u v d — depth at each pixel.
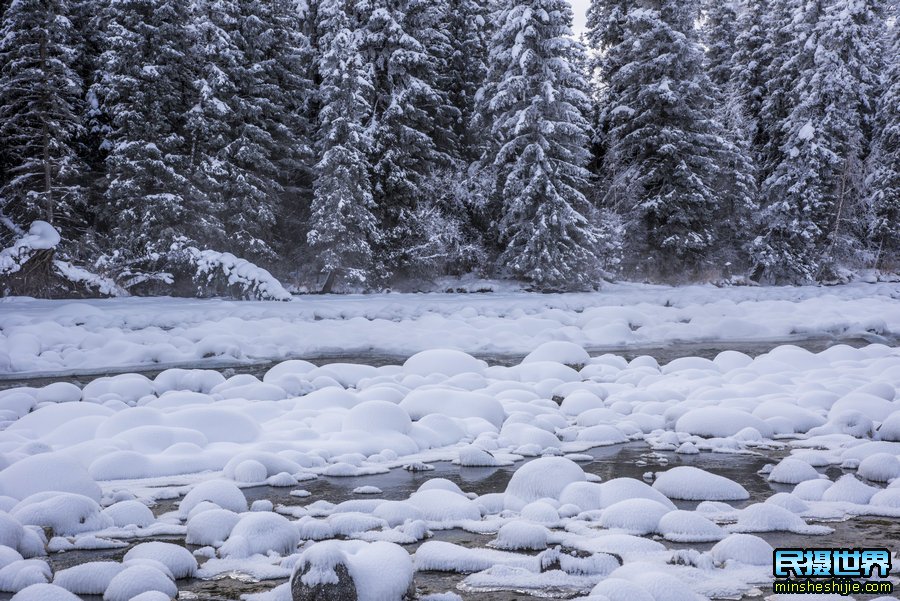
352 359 17.06
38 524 5.57
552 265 34.91
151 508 6.35
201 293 28.97
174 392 10.70
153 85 31.14
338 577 4.04
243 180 32.91
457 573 4.79
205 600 4.33
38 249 27.52
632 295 32.16
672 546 5.23
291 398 11.26
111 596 4.29
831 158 42.97
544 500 6.12
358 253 33.69
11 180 32.34
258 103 34.41
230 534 5.44
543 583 4.52
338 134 33.91
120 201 30.62
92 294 28.91
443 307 25.31
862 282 46.19
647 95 39.59
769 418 9.58
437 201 37.84
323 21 35.84
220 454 7.85
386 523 5.68
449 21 41.53
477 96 37.38
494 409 9.86
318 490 6.87
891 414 9.30
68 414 9.39
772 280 44.06
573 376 12.88
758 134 49.41
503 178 37.97
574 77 36.09
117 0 31.22
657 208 39.16
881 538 5.31
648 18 39.41
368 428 8.82
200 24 32.56
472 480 7.23
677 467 7.35
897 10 50.25
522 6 35.72
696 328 21.05
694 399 10.73
